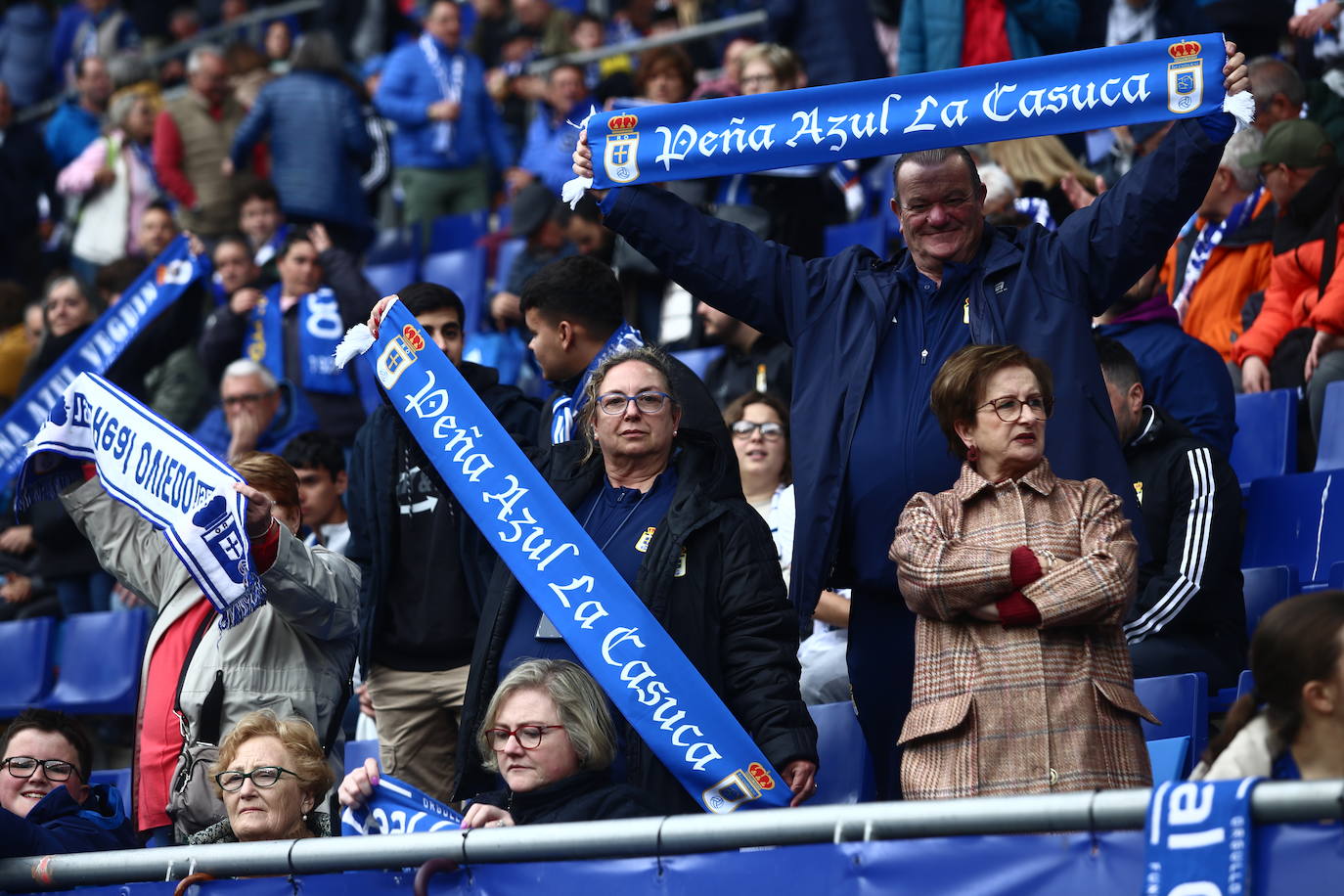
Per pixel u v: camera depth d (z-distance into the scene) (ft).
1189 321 91.15
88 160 154.51
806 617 52.95
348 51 176.14
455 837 45.03
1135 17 103.30
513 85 157.28
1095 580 46.16
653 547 53.83
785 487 75.51
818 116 55.16
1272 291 85.87
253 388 96.22
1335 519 74.38
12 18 198.70
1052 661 46.50
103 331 99.91
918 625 48.49
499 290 127.54
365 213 135.23
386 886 46.14
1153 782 48.24
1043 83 53.31
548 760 48.75
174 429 57.57
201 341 116.88
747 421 75.82
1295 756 39.34
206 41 190.39
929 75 54.34
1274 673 39.17
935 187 53.57
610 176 56.39
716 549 54.19
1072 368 52.54
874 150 54.70
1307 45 98.99
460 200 142.31
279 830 53.47
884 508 52.75
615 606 52.24
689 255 55.93
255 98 145.48
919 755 47.21
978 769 46.14
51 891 51.39
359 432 67.05
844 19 114.42
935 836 39.88
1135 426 66.90
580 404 63.93
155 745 60.95
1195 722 59.52
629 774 51.42
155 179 153.07
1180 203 52.03
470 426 56.90
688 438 56.80
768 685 52.37
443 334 70.33
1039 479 48.75
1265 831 36.09
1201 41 51.75
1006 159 97.14
